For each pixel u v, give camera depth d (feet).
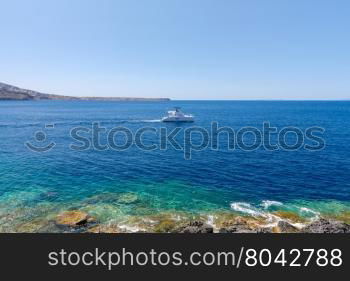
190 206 73.61
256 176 100.73
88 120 307.17
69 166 112.37
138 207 72.38
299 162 119.96
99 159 124.98
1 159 122.31
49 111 461.37
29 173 101.24
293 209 72.74
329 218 67.62
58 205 72.69
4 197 77.51
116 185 89.66
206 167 112.68
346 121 295.28
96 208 71.15
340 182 94.02
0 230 58.54
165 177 99.19
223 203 76.02
